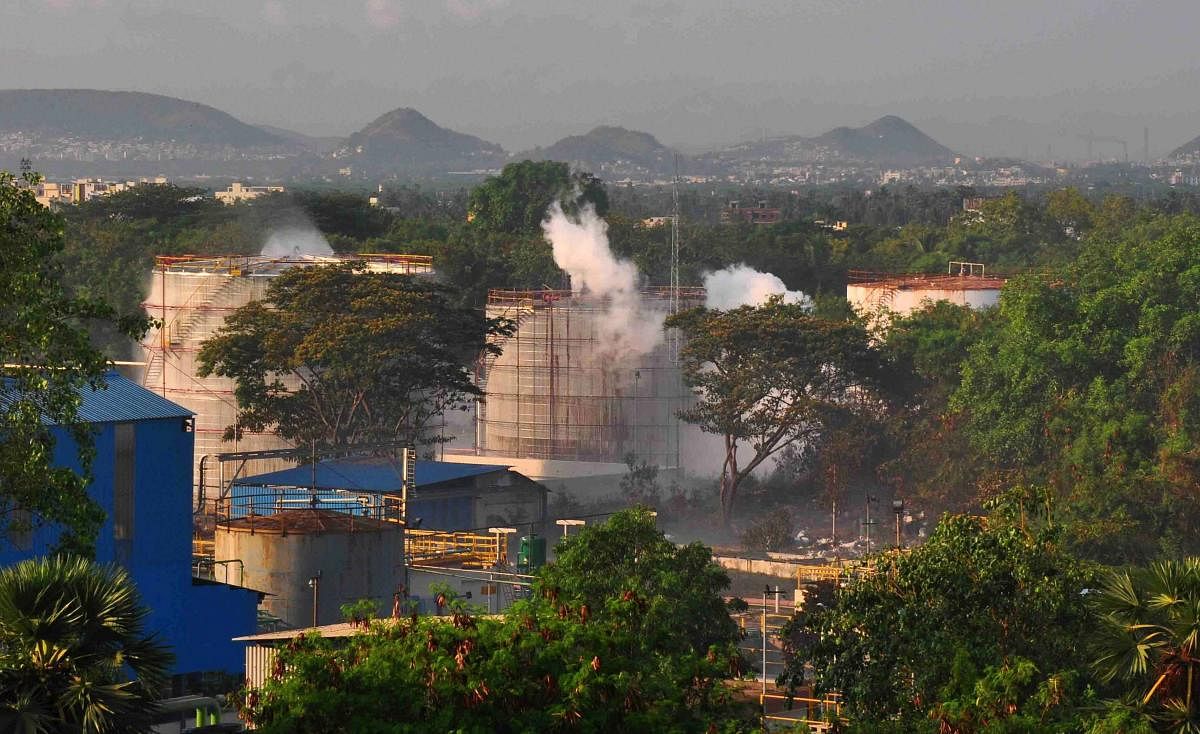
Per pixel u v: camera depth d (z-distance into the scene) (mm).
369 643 68062
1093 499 178000
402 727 61219
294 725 63250
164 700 103625
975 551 81250
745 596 171875
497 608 133125
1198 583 70938
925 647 78812
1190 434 192500
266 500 175375
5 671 61000
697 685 70562
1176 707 69188
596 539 95312
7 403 80312
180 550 121375
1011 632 79875
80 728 60781
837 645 82438
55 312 76188
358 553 133000
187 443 121812
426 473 192000
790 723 98500
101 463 117500
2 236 74000
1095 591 80875
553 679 63750
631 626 76000
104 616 62844
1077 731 69750
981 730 68438
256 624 124250
